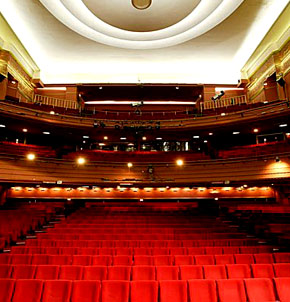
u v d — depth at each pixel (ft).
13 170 42.91
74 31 40.37
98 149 54.85
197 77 53.62
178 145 55.42
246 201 44.78
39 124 42.01
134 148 55.42
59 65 51.01
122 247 22.12
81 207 46.39
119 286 13.12
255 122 40.42
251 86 50.42
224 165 47.52
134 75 53.26
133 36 41.24
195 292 13.14
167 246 23.41
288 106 37.60
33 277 15.33
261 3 34.42
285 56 40.78
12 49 42.83
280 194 42.73
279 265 16.25
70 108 49.42
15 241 27.45
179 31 39.68
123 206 47.57
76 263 17.98
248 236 27.43
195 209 45.03
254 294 13.28
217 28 39.58
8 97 42.06
